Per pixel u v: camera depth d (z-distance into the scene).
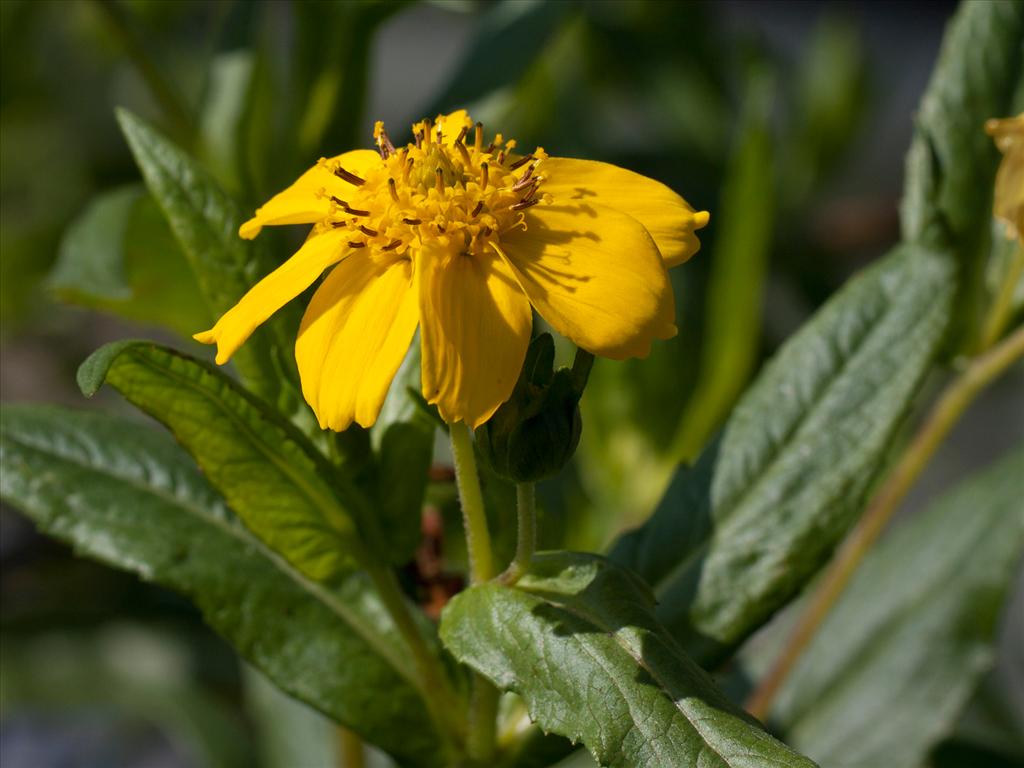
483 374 0.26
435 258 0.26
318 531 0.29
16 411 0.31
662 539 0.30
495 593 0.27
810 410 0.30
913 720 0.34
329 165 0.28
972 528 0.35
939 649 0.34
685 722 0.26
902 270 0.30
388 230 0.27
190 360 0.28
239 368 0.29
